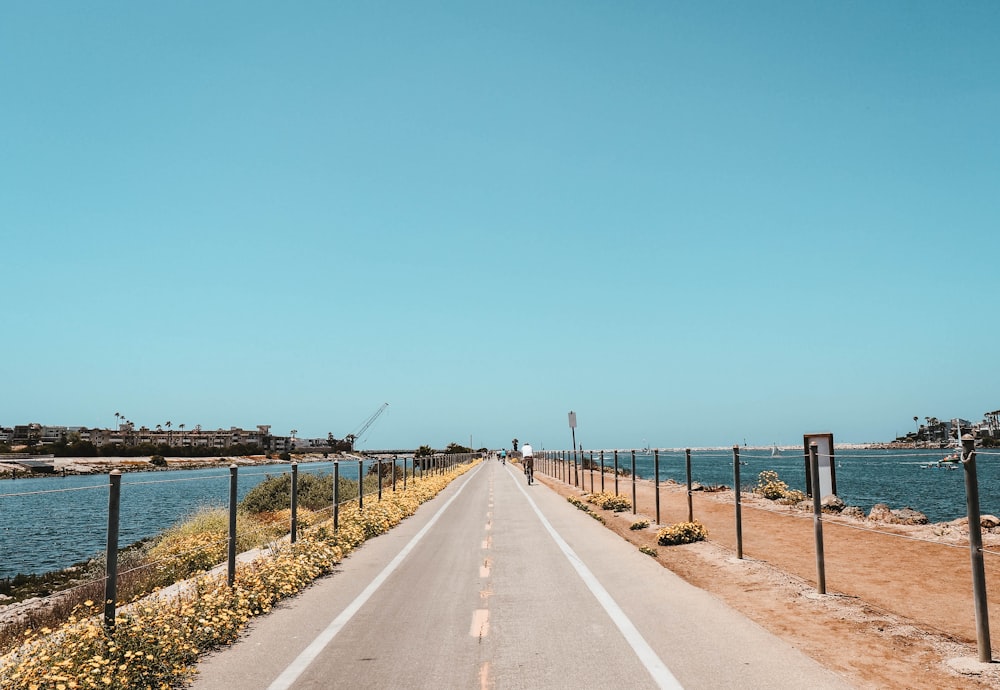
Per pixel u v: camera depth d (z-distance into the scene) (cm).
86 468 10650
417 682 596
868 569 1167
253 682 604
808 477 2288
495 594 972
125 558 1870
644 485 3909
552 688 571
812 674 595
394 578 1113
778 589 990
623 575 1091
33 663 559
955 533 1538
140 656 605
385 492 2917
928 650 681
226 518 1938
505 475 5659
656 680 582
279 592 955
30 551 2628
